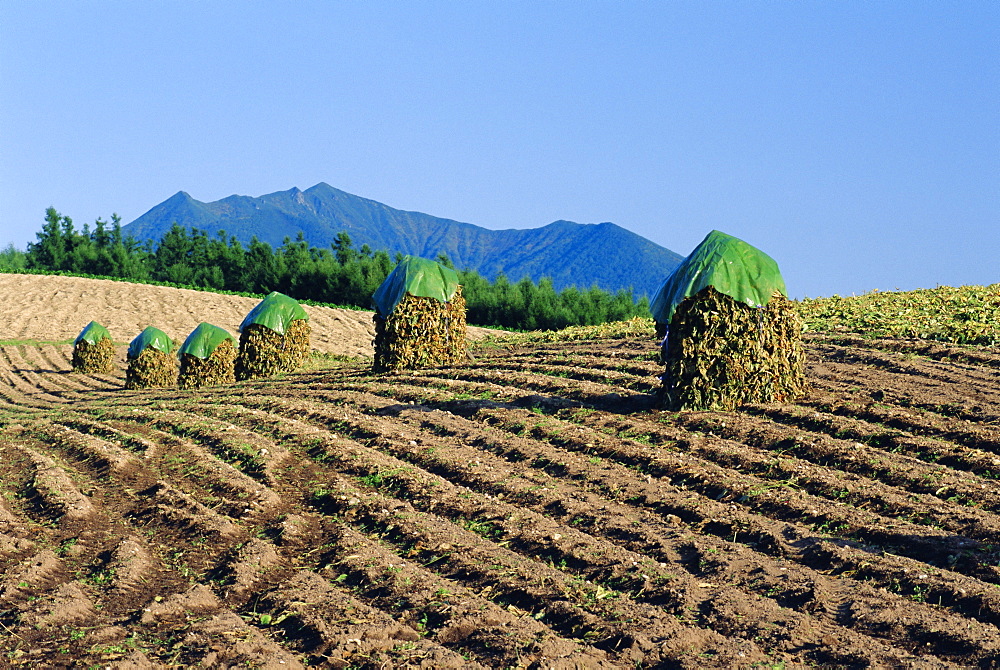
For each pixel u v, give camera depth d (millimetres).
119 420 13922
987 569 6473
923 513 7652
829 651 5414
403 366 16969
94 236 95812
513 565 6953
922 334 15875
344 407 13750
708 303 11531
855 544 7164
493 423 11766
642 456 9648
